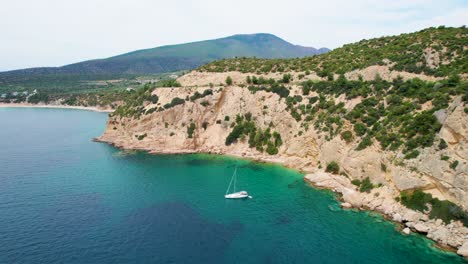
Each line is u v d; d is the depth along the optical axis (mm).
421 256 49062
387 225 58312
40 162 99250
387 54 103312
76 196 72000
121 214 63156
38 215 62250
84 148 118250
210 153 110312
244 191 72812
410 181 60438
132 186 78750
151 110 120375
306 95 104500
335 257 49344
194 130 115500
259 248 51812
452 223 53094
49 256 48969
